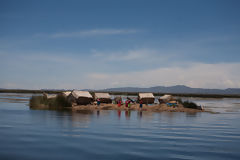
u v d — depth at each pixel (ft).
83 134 41.04
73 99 135.44
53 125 50.98
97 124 55.01
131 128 50.06
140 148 31.83
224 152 30.96
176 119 73.05
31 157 26.43
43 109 100.37
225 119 76.89
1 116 67.87
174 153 29.66
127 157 27.30
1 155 27.04
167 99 160.86
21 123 53.31
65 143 33.71
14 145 31.99
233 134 45.75
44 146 31.71
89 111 98.17
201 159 27.32
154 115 86.28
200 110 119.85
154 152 29.89
